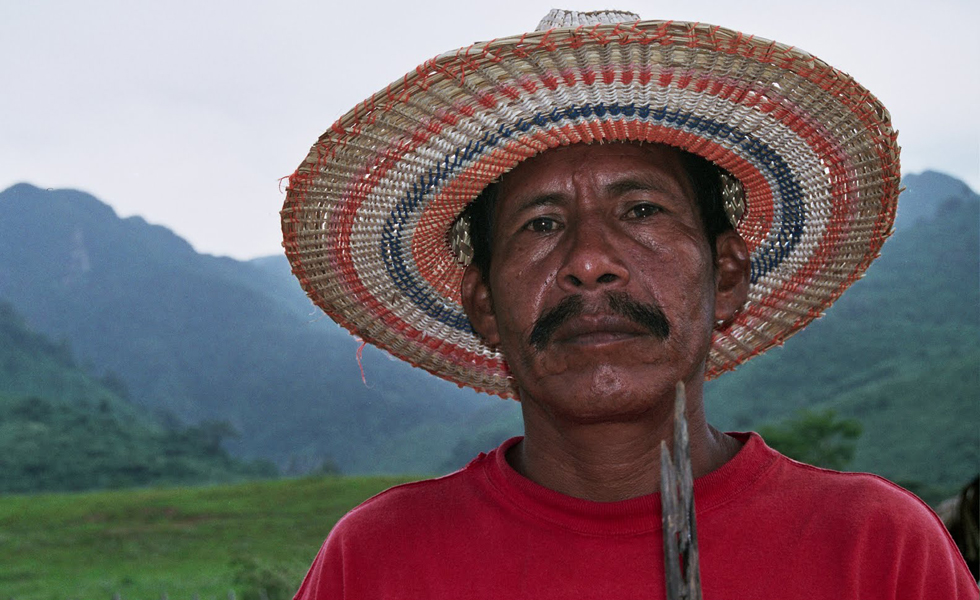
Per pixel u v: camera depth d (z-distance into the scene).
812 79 1.61
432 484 1.97
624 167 1.75
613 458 1.77
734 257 1.94
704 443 1.85
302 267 1.98
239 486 74.75
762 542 1.69
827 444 59.94
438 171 1.85
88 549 51.03
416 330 2.23
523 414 1.95
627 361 1.64
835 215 1.89
